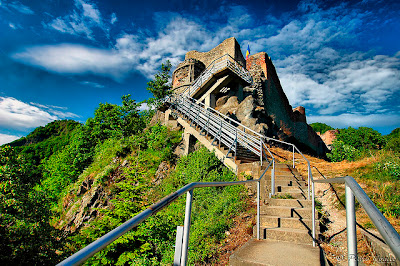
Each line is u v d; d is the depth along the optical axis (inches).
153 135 724.7
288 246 163.6
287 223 194.4
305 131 1086.4
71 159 1091.3
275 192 271.0
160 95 863.7
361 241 171.5
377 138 824.3
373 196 229.1
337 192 256.4
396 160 277.1
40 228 379.9
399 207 201.2
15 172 398.0
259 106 742.5
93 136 1176.8
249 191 341.7
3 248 350.3
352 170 308.5
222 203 305.1
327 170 352.2
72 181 994.1
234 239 219.1
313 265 131.4
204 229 244.7
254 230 191.6
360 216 203.8
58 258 397.7
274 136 793.6
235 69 758.5
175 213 324.8
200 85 813.2
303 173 368.8
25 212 377.4
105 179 647.1
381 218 44.9
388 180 248.4
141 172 362.0
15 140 3159.5
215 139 545.3
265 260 138.8
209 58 1115.9
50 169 1248.2
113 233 47.3
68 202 762.2
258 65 924.0
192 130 614.2
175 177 496.7
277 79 1058.1
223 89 826.2
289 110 1082.1
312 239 171.0
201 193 365.7
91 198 606.2
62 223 663.1
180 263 81.4
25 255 359.6
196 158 507.8
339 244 175.8
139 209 328.2
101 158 840.9
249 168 390.9
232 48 1026.7
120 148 749.9
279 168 361.4
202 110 644.1
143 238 286.2
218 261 190.9
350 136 871.1
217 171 466.0
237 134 495.5
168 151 605.0
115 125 1090.7
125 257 261.1
